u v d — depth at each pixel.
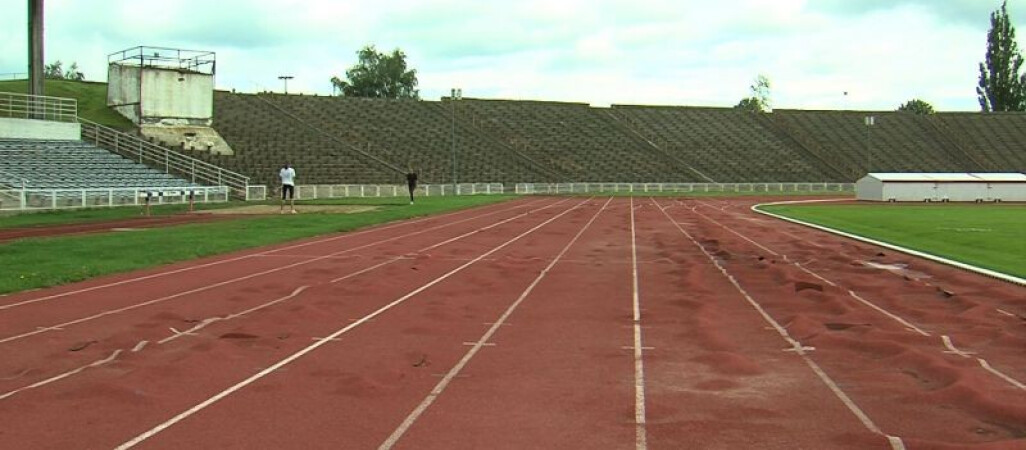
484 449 5.50
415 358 8.20
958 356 8.20
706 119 83.38
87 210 31.70
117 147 42.69
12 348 8.60
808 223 27.69
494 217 31.48
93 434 5.82
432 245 20.08
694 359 8.16
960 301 11.50
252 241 20.06
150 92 49.72
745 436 5.75
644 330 9.66
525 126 74.12
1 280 12.98
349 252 18.27
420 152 62.78
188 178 42.41
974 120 86.44
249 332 9.42
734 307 11.22
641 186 63.66
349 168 54.53
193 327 9.77
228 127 55.38
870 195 51.72
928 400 6.61
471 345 8.84
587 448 5.52
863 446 5.49
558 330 9.67
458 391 6.98
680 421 6.12
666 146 75.62
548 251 18.88
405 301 11.74
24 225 24.58
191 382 7.24
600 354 8.40
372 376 7.47
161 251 17.39
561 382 7.27
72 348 8.59
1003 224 27.42
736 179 70.44
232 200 41.72
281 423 6.07
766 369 7.73
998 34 99.19
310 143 57.09
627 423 6.07
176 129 50.66
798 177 72.56
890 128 84.44
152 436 5.77
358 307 11.23
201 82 52.28
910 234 23.17
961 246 19.44
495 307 11.27
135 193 35.28
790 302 11.61
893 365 7.86
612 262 16.69
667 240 21.80
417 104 72.69
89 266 14.80
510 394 6.88
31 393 6.88
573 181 64.81
